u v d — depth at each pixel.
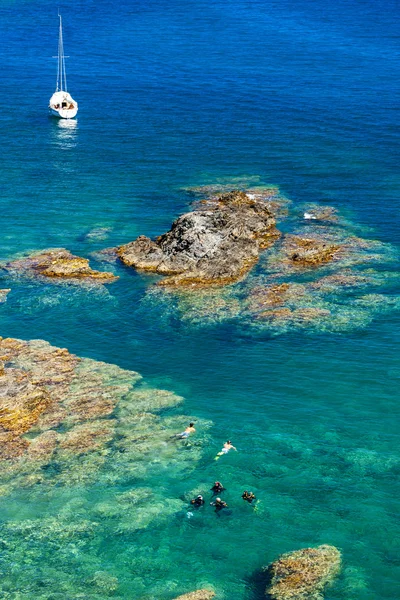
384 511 51.25
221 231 88.88
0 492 53.38
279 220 98.06
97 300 80.00
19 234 95.38
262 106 149.00
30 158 123.25
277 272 84.12
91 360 69.38
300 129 136.00
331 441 58.66
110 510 51.97
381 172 115.44
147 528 50.47
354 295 79.38
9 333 74.19
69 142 131.00
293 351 70.38
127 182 113.19
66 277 84.56
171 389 65.62
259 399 64.12
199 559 47.97
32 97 156.38
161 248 88.88
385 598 44.38
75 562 47.94
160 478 54.97
